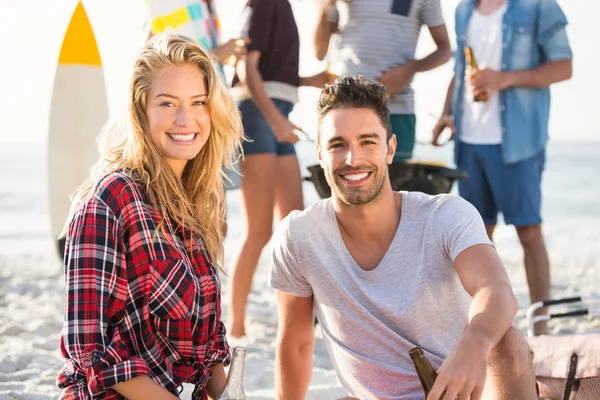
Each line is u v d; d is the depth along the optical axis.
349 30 5.72
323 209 3.16
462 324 3.10
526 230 5.76
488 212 5.89
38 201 25.14
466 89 5.84
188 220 2.95
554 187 29.45
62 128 6.45
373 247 3.08
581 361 3.26
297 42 5.63
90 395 2.70
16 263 11.30
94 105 6.51
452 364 2.58
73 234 2.75
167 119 2.92
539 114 5.68
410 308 3.01
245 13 5.40
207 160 3.09
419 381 3.02
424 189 4.87
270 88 5.53
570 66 5.61
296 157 5.68
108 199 2.76
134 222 2.78
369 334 3.08
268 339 5.61
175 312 2.81
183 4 5.10
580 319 6.72
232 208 21.89
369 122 3.01
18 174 31.59
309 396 4.23
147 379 2.71
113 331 2.77
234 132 3.12
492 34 5.71
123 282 2.75
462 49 5.86
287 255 3.18
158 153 2.95
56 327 6.00
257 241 5.53
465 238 2.95
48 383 4.43
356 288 3.08
